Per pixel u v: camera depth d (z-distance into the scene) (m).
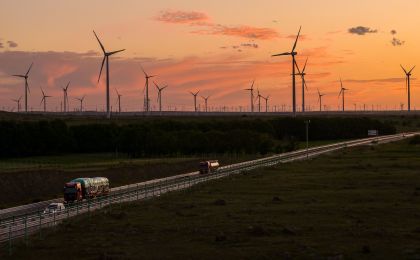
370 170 138.25
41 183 140.50
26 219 71.62
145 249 59.62
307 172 140.25
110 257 55.91
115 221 76.38
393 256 53.78
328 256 54.06
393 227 67.25
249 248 58.47
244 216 77.56
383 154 188.50
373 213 77.06
